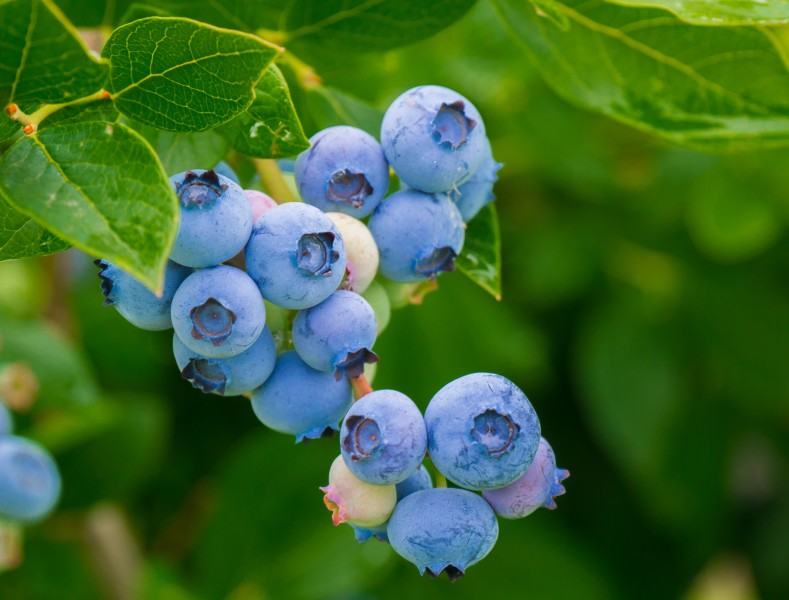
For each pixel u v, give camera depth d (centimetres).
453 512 46
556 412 83
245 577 71
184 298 46
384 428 46
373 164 48
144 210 45
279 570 71
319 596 70
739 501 93
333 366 47
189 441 82
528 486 47
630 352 79
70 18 52
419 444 46
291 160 51
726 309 81
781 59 51
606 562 84
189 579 78
